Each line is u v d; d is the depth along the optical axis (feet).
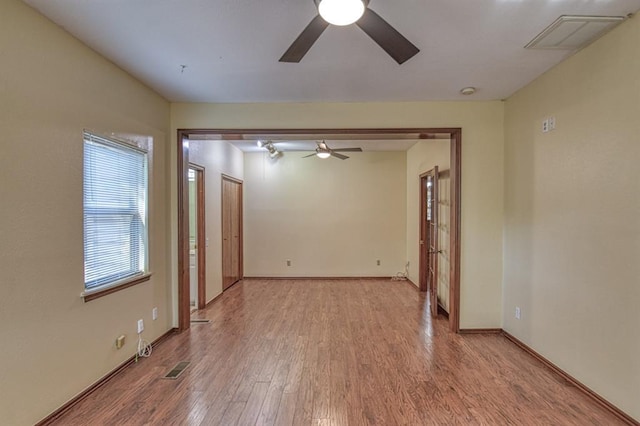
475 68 9.64
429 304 16.53
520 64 9.37
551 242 9.74
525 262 11.05
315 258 22.67
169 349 11.10
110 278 9.30
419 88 11.20
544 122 10.05
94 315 8.55
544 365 9.89
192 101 12.55
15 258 6.44
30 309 6.75
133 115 10.25
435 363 10.03
